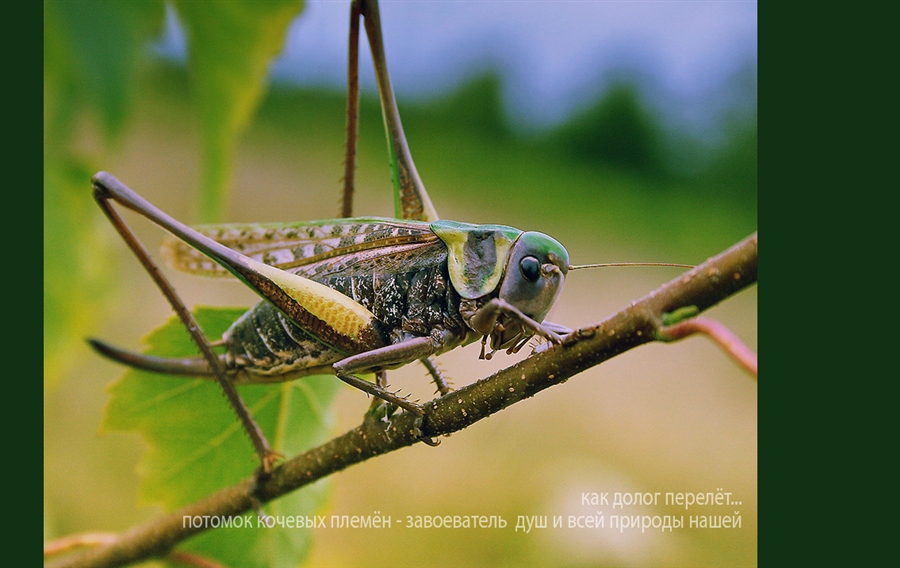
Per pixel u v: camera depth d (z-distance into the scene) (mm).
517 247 133
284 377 137
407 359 133
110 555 129
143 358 134
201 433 141
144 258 133
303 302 134
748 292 383
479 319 129
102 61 112
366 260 139
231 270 134
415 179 145
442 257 137
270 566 141
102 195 128
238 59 123
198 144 125
